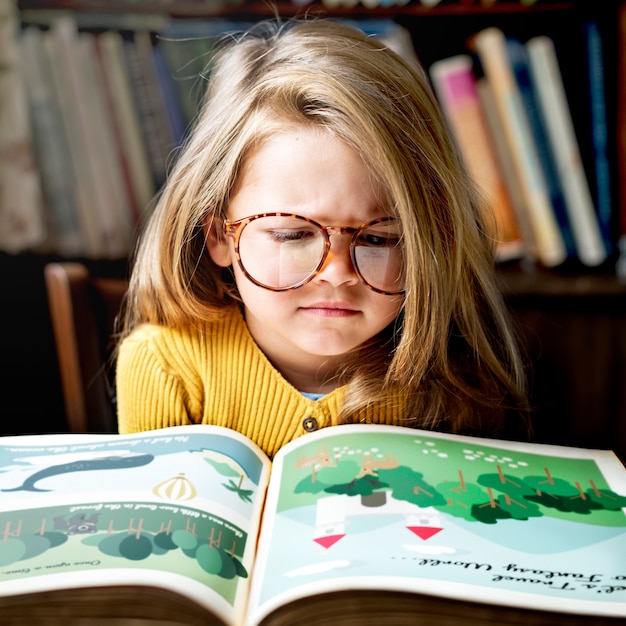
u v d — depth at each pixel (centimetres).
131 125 109
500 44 108
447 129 70
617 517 51
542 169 112
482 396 71
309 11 105
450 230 65
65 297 101
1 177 107
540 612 40
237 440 62
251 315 71
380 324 63
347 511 51
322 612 41
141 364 71
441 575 43
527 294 111
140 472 55
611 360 118
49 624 40
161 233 69
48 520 48
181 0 107
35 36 104
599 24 107
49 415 123
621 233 114
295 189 58
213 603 42
